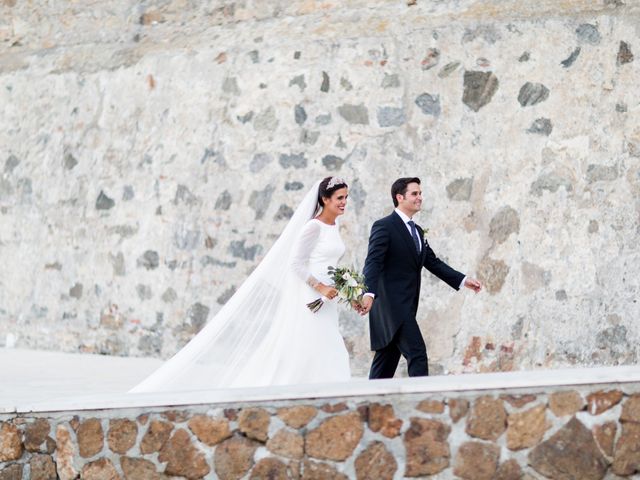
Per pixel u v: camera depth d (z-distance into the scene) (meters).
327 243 14.62
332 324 14.66
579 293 17.73
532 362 17.89
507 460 11.59
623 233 17.66
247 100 20.95
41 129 24.09
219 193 21.00
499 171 18.58
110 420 12.58
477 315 18.33
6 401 14.54
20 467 12.85
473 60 19.06
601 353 17.50
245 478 12.12
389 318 14.70
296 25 21.22
